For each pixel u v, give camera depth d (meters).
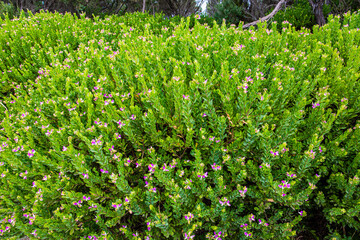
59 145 2.01
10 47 4.09
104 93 2.28
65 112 2.39
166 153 2.13
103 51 3.23
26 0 14.83
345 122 2.13
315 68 2.61
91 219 2.03
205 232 2.10
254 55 2.61
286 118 1.90
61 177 1.97
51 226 1.73
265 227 1.94
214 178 1.90
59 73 2.71
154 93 1.81
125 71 2.35
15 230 1.97
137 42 3.23
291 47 3.20
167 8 15.30
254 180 1.97
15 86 3.47
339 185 1.93
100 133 2.06
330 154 2.04
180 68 2.18
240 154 1.94
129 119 1.97
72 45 4.21
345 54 2.90
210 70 2.49
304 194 1.77
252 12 10.45
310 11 5.86
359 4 6.55
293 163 1.95
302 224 2.30
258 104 1.86
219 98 2.17
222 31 3.24
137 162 1.98
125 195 1.84
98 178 1.84
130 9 15.58
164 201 2.05
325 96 1.97
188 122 1.84
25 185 1.98
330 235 2.07
